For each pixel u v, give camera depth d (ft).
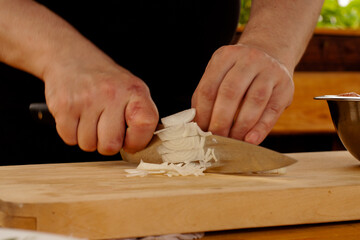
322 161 3.46
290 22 3.47
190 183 2.98
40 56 3.09
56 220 2.72
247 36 3.43
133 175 3.12
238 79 3.14
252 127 3.19
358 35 6.46
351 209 2.94
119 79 3.07
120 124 3.07
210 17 3.83
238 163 3.15
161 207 2.78
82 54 3.10
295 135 6.48
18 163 3.77
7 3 3.12
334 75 6.25
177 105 3.86
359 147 3.31
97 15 3.60
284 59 3.34
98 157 3.93
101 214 2.74
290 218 2.89
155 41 3.72
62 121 3.08
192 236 2.81
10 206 2.72
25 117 3.71
